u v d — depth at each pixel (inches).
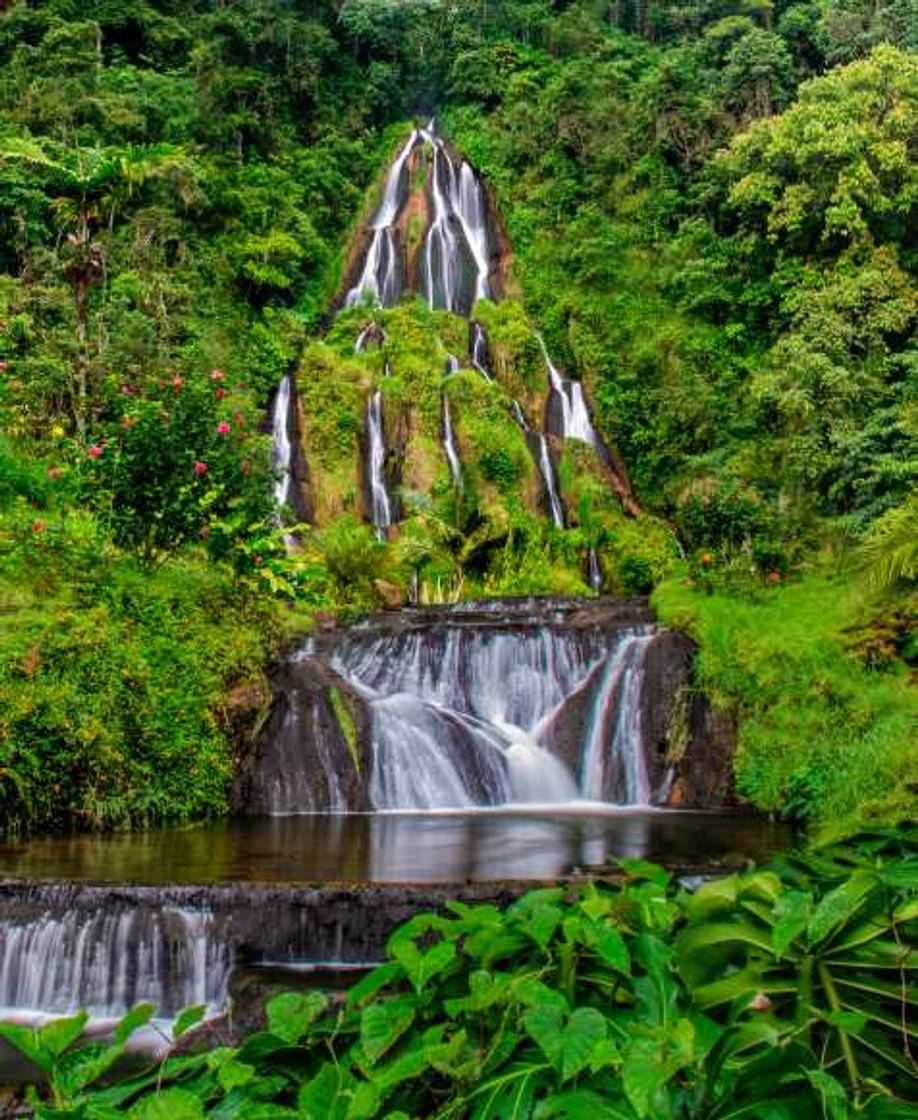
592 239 1323.8
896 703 413.4
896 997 69.7
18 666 357.4
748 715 442.9
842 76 1227.2
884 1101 61.0
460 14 1777.8
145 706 378.0
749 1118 62.1
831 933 74.0
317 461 1007.0
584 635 497.4
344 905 229.5
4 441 580.1
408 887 231.5
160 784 371.6
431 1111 73.3
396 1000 75.9
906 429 767.1
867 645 440.1
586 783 455.2
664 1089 62.2
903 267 1157.1
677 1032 64.3
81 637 377.7
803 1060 62.4
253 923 230.2
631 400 1170.0
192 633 414.6
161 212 1113.4
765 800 407.2
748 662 450.0
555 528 999.6
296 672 444.1
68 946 232.8
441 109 1669.5
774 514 834.8
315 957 227.9
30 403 724.7
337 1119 65.8
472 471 1010.7
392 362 1102.4
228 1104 71.2
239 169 1323.8
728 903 79.2
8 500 510.3
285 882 240.1
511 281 1343.5
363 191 1489.9
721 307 1233.4
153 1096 67.7
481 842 330.0
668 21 1895.9
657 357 1198.3
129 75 1355.8
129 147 827.4
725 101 1448.1
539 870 277.4
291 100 1524.4
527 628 502.9
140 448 439.2
